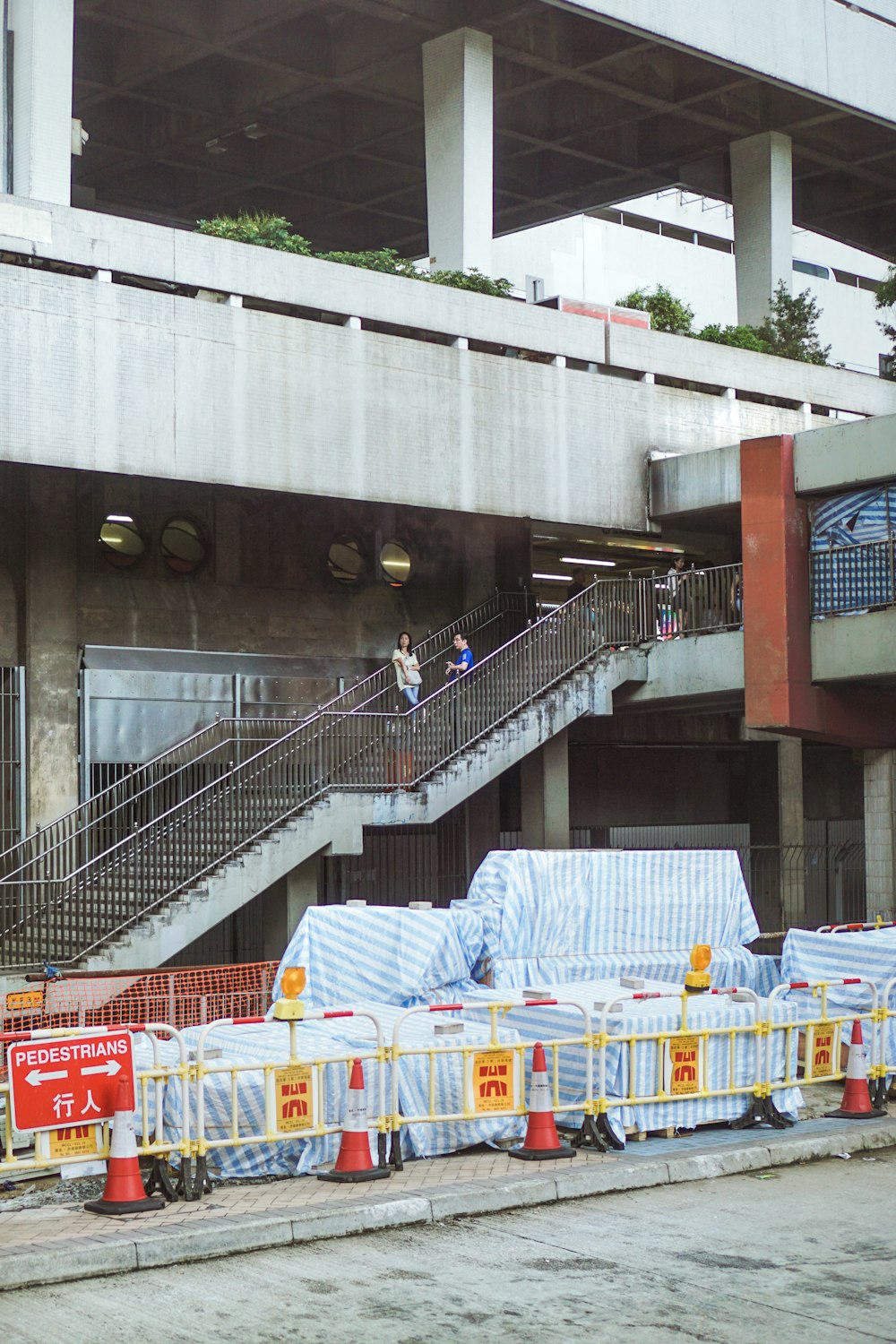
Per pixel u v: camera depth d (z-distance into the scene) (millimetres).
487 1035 11023
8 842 21359
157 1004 15562
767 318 31234
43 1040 9242
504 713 23344
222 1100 10156
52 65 21531
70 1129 9336
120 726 22641
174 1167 10133
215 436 20859
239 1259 8547
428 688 26062
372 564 25938
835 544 23641
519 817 27766
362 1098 10148
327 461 21953
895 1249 8562
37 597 21969
